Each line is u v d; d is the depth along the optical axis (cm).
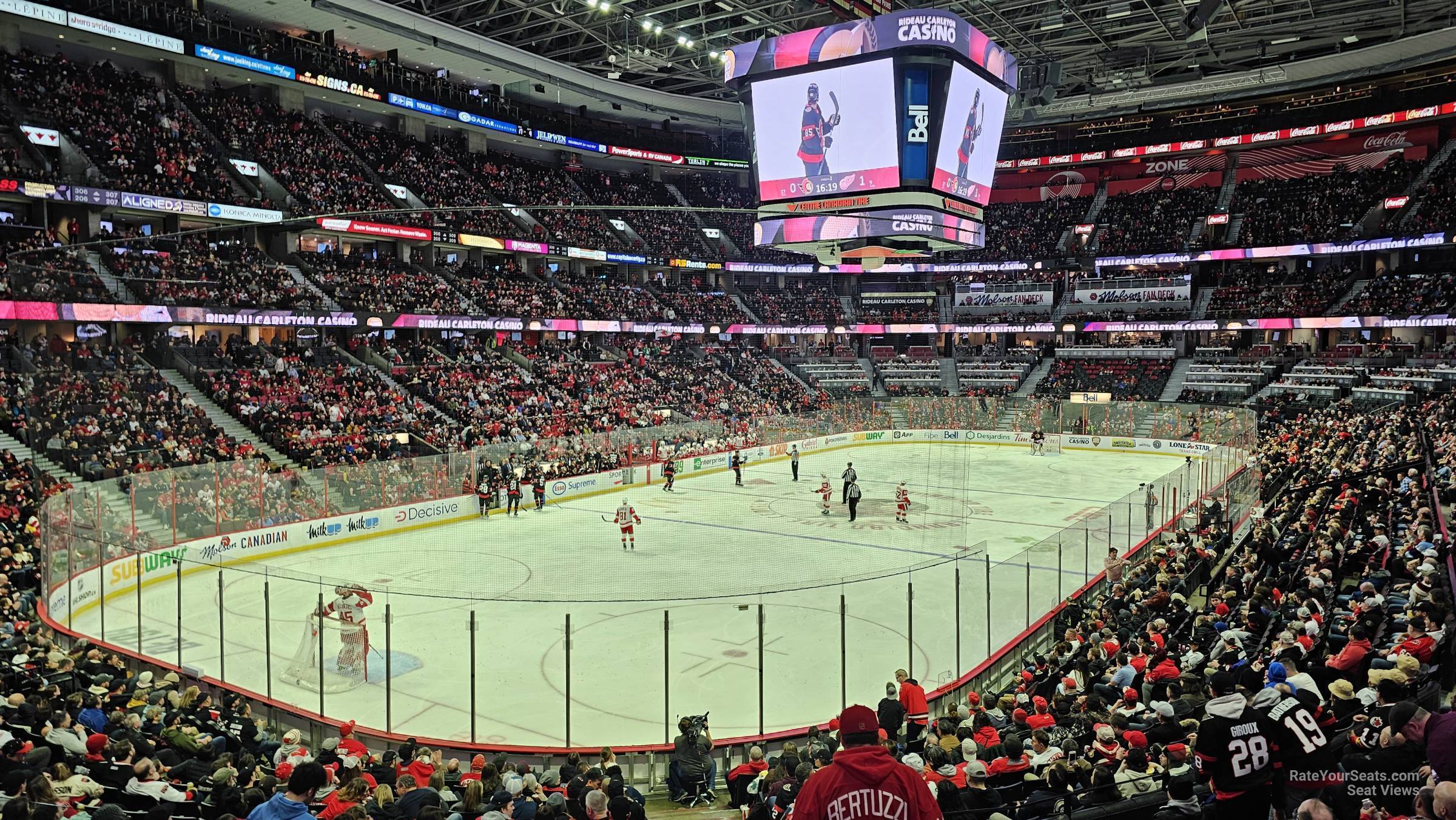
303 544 2855
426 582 2462
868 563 2702
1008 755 947
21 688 1234
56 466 2534
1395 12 4831
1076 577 2061
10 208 3628
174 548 2228
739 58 3150
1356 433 3809
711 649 1730
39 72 3884
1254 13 4991
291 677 1598
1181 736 964
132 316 3250
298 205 4525
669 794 1252
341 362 4216
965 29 2903
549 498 3791
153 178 3875
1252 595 1564
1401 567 1470
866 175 2975
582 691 1595
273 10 4616
